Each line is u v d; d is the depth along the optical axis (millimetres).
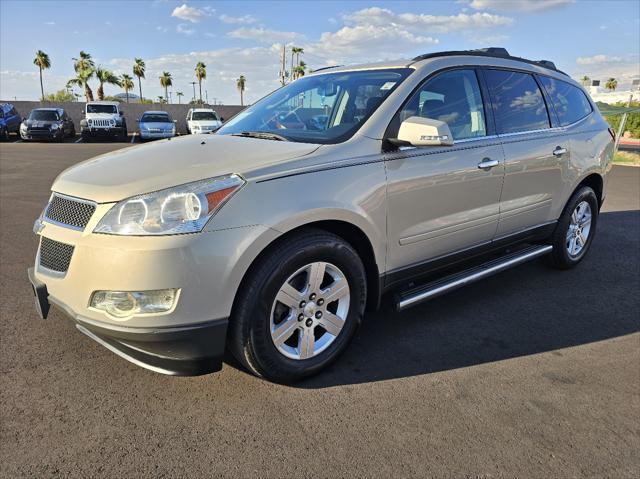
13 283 4219
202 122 23906
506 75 3941
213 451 2254
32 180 10289
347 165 2766
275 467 2162
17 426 2385
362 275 2926
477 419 2518
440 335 3445
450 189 3305
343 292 2867
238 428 2416
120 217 2305
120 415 2492
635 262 5156
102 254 2291
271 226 2438
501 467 2189
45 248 2656
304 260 2613
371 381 2852
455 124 3422
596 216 5008
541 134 4094
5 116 23500
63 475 2090
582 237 4887
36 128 22359
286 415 2523
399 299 3197
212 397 2662
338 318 2883
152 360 2428
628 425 2502
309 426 2439
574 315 3812
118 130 23922
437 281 3492
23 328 3387
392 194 2961
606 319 3750
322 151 2750
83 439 2312
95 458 2195
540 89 4258
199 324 2340
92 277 2324
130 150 3164
